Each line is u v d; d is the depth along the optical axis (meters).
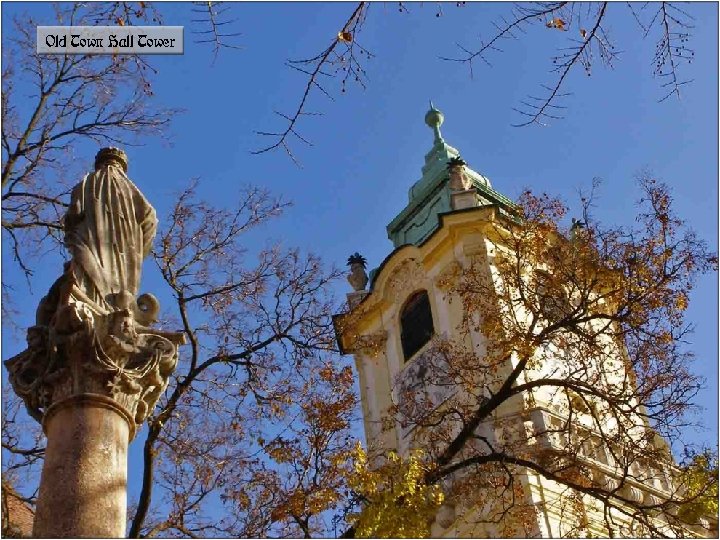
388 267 39.19
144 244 13.35
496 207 37.00
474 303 26.31
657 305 23.28
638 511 22.61
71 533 10.46
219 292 21.16
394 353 37.78
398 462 19.48
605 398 22.89
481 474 24.30
